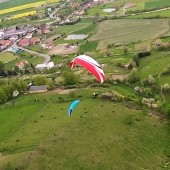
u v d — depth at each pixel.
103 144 144.00
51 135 155.62
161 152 140.75
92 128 156.12
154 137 149.12
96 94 191.25
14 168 135.25
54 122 169.50
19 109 194.00
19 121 180.50
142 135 149.75
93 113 169.88
